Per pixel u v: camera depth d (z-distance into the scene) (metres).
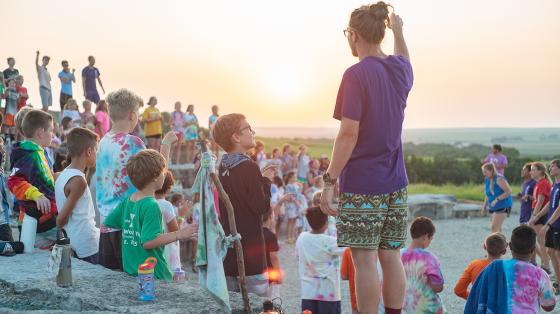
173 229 5.41
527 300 4.82
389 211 3.44
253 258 4.21
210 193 3.81
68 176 5.24
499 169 17.81
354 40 3.44
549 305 4.88
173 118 20.17
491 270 5.03
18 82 15.29
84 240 5.36
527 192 11.98
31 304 4.20
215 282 3.73
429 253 5.39
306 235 6.05
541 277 4.87
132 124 4.98
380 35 3.37
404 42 3.63
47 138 5.79
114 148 4.82
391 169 3.37
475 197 26.72
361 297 3.38
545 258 10.51
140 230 4.47
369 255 3.37
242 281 3.82
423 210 20.70
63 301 4.16
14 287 4.45
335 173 3.27
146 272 4.13
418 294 5.34
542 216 10.48
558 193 9.77
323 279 5.94
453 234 16.97
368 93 3.24
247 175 4.16
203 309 3.88
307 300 5.98
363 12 3.40
